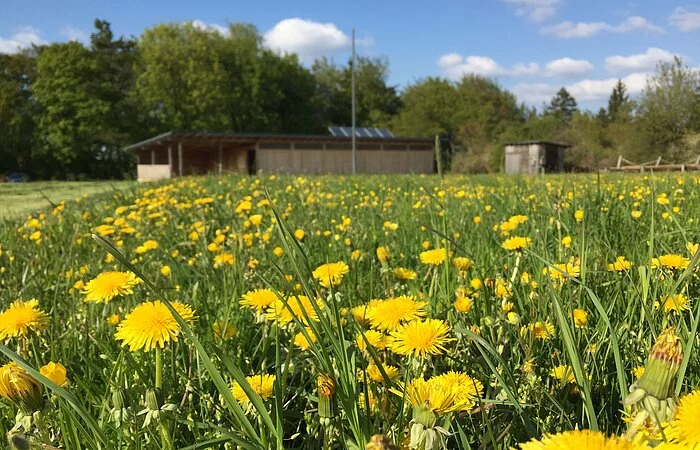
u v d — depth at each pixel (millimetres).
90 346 2238
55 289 3152
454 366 1698
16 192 16547
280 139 37219
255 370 1929
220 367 1800
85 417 1106
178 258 4121
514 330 1879
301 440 1672
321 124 73938
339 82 84000
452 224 4285
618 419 1444
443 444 1010
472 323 2004
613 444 589
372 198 7719
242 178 14805
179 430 1532
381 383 1391
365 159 40125
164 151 40938
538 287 2170
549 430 1378
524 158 39344
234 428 1437
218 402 1668
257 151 36719
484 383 1587
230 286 2783
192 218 6328
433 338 1315
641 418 766
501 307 2090
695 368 1517
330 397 1226
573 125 50625
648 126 37000
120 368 1736
